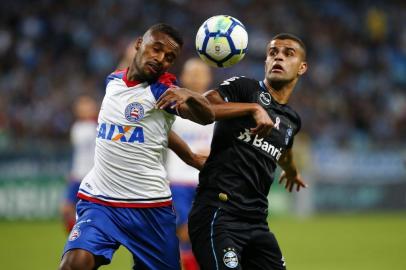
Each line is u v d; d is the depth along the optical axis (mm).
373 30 109812
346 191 76125
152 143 21094
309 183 73812
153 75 20625
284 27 103938
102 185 21172
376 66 105250
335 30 107688
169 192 21922
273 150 21109
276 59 21250
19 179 63125
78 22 91625
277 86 21469
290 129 21703
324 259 44219
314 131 87375
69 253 20000
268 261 20859
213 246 19969
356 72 102812
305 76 96625
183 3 99062
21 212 63188
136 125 20828
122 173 21031
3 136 66750
